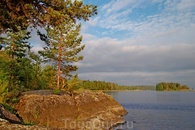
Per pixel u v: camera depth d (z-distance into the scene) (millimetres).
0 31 8516
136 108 28828
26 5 7184
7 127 4273
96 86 163875
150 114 21422
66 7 8594
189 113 23031
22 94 12969
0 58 25219
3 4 7180
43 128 4848
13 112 9141
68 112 11867
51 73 23516
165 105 35125
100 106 16828
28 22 8695
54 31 23906
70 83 21828
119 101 46812
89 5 9102
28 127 4629
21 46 28016
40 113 10156
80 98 15469
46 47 25031
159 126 14289
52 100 12141
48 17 7762
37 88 22156
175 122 16188
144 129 13109
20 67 24094
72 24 23984
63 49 25188
